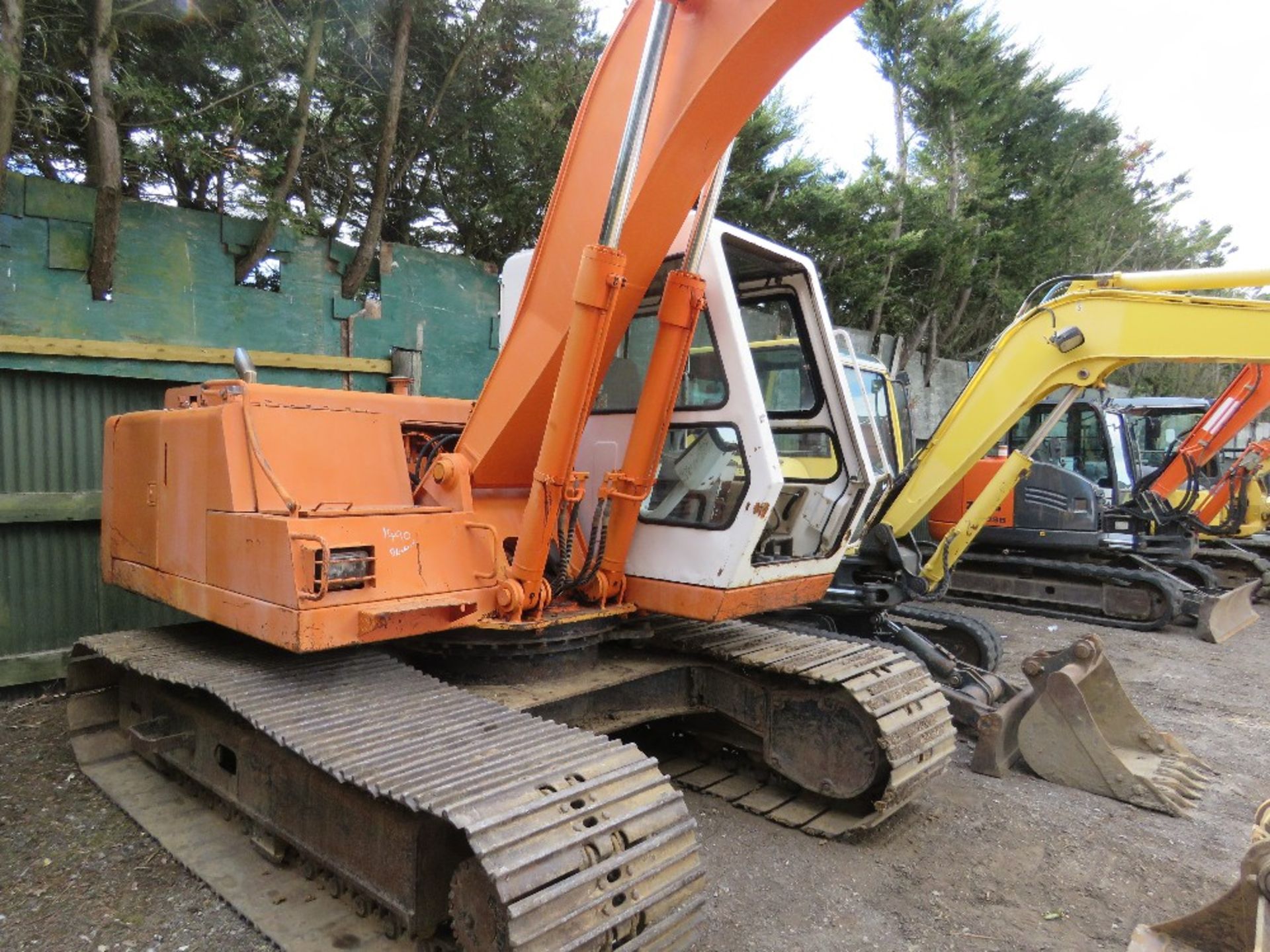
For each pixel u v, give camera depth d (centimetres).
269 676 315
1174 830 392
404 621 304
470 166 883
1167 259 2602
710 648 394
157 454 379
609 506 347
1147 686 645
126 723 438
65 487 533
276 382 620
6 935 287
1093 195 1950
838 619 622
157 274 574
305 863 321
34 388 520
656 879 238
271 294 630
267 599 297
